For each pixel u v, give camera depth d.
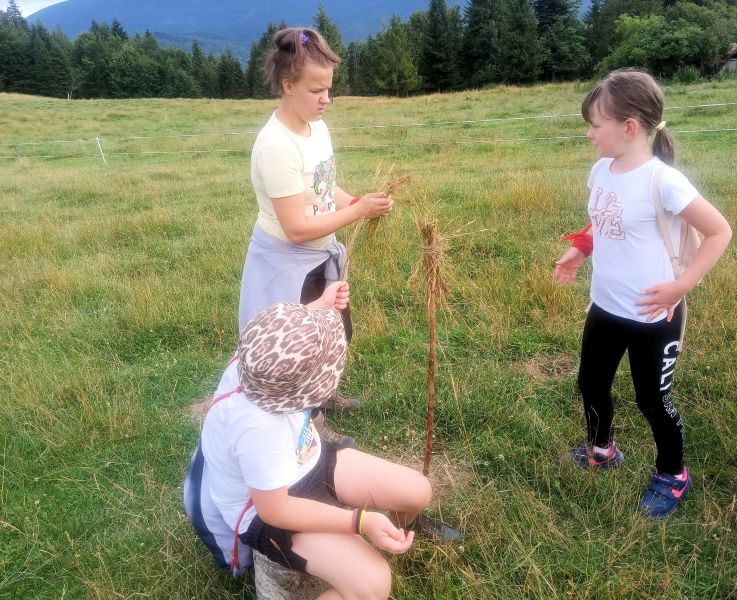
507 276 4.89
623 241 2.40
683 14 32.62
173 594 2.36
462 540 2.52
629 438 3.07
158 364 4.10
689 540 2.47
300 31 2.55
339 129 17.53
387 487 2.25
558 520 2.62
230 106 32.69
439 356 3.91
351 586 1.99
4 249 6.79
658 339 2.44
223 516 2.14
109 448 3.27
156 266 6.02
